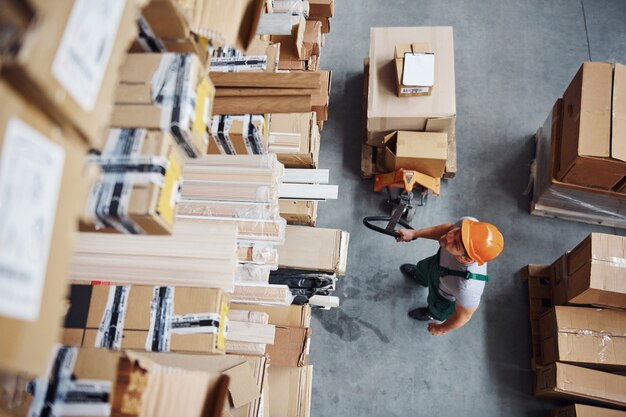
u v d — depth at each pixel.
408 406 3.35
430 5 4.52
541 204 3.71
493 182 3.91
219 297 1.75
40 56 0.72
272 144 2.94
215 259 1.81
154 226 1.25
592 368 3.04
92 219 1.20
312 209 3.27
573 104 3.26
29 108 0.75
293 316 2.81
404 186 3.57
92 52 0.84
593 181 3.31
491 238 2.56
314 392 3.39
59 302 0.81
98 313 1.74
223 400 1.40
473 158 3.99
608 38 4.35
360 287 3.64
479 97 4.18
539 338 3.34
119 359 1.28
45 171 0.77
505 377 3.39
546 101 4.16
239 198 2.29
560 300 3.26
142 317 1.73
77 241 1.85
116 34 0.90
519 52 4.32
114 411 1.25
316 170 3.11
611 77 3.16
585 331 3.01
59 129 0.81
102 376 1.27
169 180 1.26
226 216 2.29
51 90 0.75
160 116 1.27
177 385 1.34
